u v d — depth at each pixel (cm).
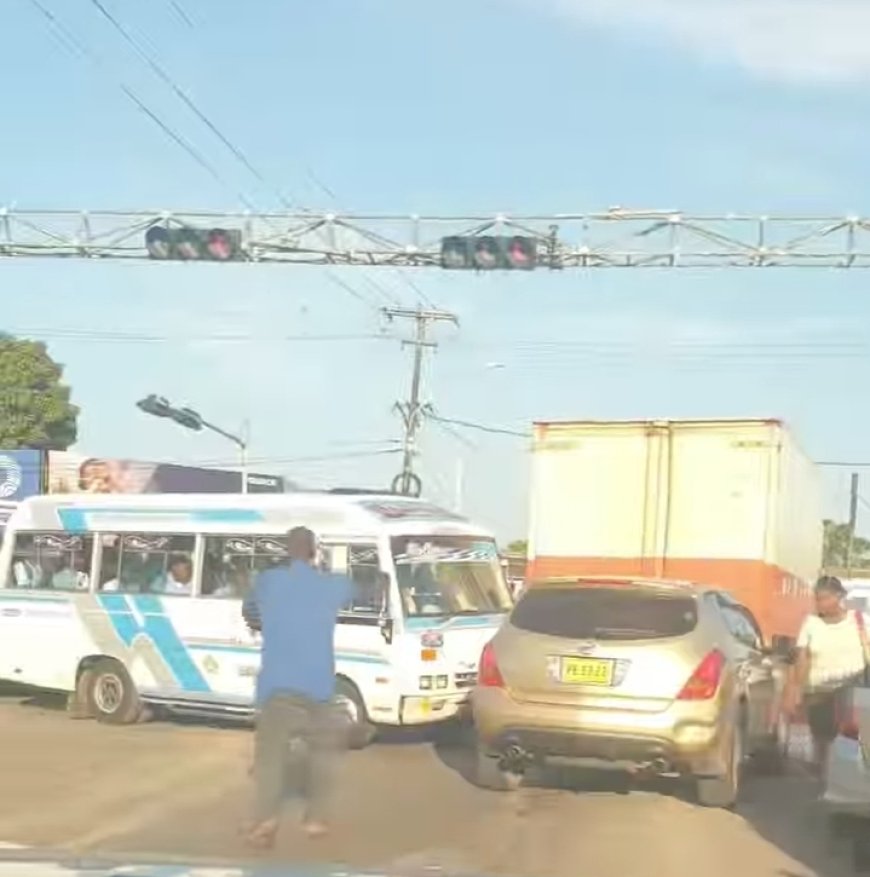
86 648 1510
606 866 793
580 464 1508
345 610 1338
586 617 1005
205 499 1466
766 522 1434
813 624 1075
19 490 3362
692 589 1016
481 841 858
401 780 1123
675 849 852
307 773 816
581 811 983
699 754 960
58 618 1538
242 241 2477
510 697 996
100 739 1352
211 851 793
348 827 890
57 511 1570
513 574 2994
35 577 1576
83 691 1516
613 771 1110
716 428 1463
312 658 794
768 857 836
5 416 4181
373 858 786
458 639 1358
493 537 1500
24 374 4222
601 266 2480
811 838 900
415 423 4216
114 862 445
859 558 7019
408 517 1383
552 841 865
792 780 1185
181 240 2397
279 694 789
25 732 1397
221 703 1422
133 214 2592
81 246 2609
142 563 1499
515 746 991
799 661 1075
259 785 796
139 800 987
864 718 828
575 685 980
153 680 1466
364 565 1345
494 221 2478
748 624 1180
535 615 1020
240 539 1432
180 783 1072
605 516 1491
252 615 1272
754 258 2459
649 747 957
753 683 1094
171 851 788
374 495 1462
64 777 1096
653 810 995
